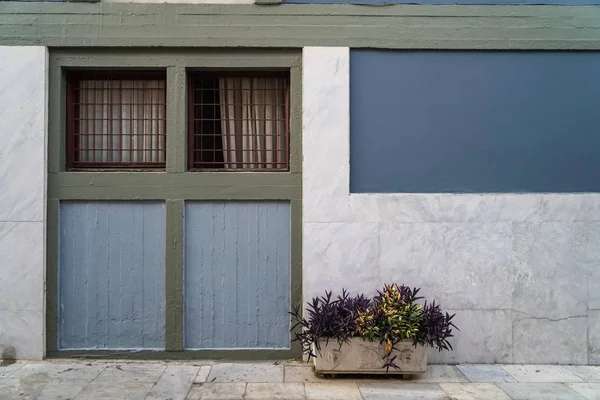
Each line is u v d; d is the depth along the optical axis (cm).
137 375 500
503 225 545
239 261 552
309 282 538
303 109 542
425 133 554
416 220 543
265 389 470
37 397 446
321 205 539
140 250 549
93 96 571
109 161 570
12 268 530
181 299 543
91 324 547
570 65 559
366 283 539
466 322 543
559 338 545
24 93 533
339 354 487
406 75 554
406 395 458
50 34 536
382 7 548
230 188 546
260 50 549
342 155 541
